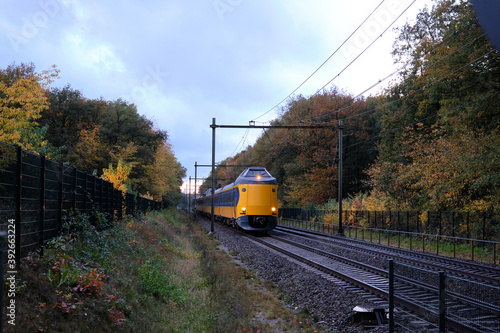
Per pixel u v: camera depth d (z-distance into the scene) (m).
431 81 22.33
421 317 7.12
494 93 18.02
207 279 11.16
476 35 18.97
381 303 8.45
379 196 29.58
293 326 7.78
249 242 21.27
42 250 7.39
